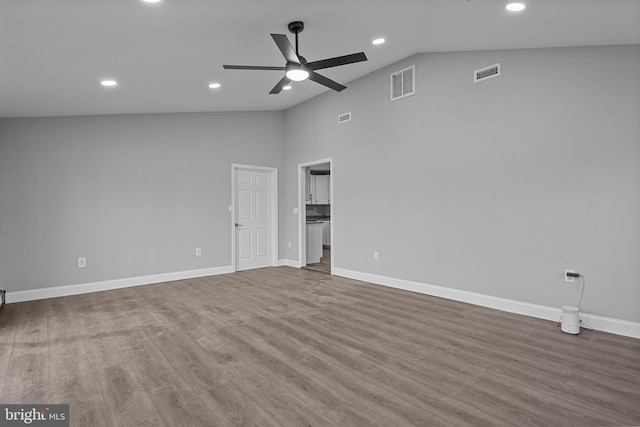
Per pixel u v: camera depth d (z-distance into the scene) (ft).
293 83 16.70
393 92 15.80
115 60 10.30
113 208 16.39
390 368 8.04
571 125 10.85
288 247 22.38
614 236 10.14
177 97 15.33
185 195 18.51
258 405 6.59
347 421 6.08
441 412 6.32
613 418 6.10
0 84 10.69
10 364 8.34
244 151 20.74
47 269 14.76
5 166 13.94
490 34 11.05
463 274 13.52
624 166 9.98
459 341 9.61
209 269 19.29
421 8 9.59
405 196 15.46
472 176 13.16
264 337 9.98
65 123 15.20
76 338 9.99
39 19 7.52
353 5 9.41
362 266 17.53
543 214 11.43
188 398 6.84
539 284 11.55
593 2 7.86
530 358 8.52
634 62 9.88
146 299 14.28
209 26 9.24
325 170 31.24
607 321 10.25
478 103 12.96
